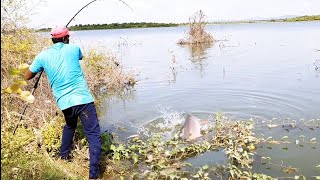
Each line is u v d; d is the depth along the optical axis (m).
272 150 5.90
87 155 5.47
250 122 6.95
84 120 4.99
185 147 5.96
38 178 4.29
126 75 12.48
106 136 6.16
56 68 4.90
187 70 14.36
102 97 10.55
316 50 18.48
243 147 6.07
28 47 6.59
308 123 7.09
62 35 5.10
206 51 21.33
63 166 5.08
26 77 5.00
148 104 9.30
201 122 7.20
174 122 7.64
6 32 6.70
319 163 5.38
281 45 22.41
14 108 5.93
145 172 5.18
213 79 12.09
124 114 8.48
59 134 5.82
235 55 18.48
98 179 4.95
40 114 6.37
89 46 12.95
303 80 11.10
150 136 6.84
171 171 5.17
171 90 10.77
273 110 8.02
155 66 15.95
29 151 5.18
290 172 5.12
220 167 5.36
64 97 4.95
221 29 54.12
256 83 10.99
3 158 4.47
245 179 4.89
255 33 37.31
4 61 5.83
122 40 34.94
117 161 5.64
